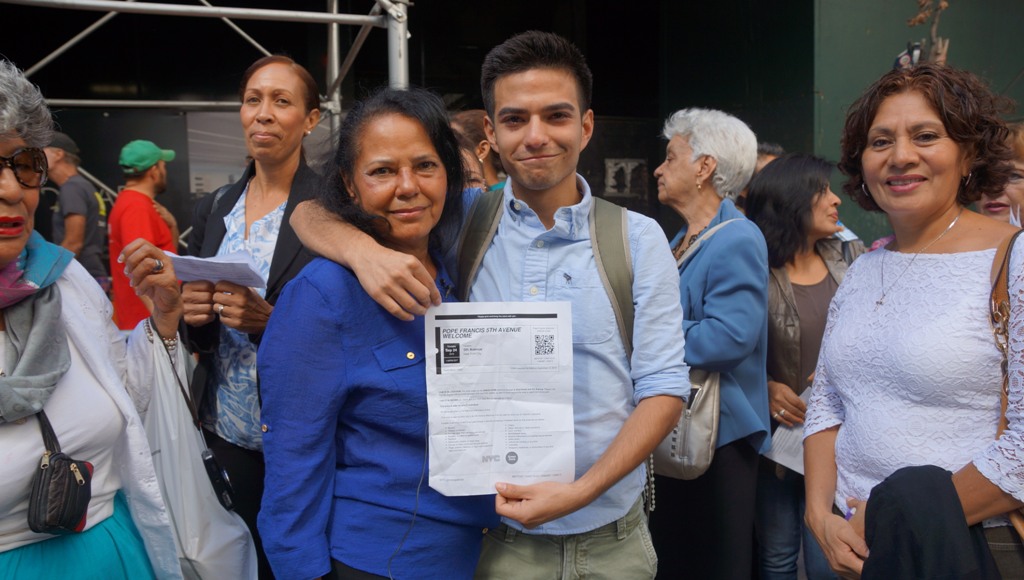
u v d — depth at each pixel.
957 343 1.58
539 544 1.80
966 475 1.53
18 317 1.53
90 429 1.60
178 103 5.59
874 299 1.79
